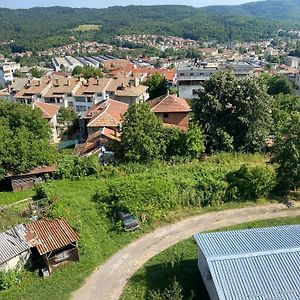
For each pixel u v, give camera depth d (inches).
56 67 7780.5
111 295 885.2
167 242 1064.8
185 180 1288.1
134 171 1496.1
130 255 1018.7
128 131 1535.4
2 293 896.3
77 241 1009.5
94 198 1269.7
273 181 1284.4
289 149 1284.4
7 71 6358.3
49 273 957.8
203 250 837.2
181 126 2091.5
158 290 855.7
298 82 4160.9
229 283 748.0
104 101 2566.4
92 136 1903.3
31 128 1796.3
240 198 1263.5
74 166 1542.8
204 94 1674.5
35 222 1058.7
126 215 1140.5
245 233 925.2
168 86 3759.8
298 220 1151.0
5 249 946.7
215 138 1663.4
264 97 1640.0
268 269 776.3
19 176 1619.1
